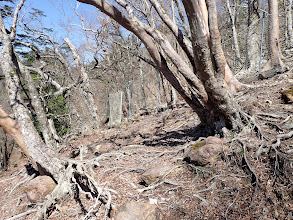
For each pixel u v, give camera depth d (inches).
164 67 164.2
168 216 112.7
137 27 146.8
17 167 327.0
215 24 130.1
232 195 112.6
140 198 131.3
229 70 248.7
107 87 687.7
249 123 155.0
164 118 333.7
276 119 156.3
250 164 122.7
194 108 179.0
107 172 174.4
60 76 451.2
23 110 188.2
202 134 191.3
